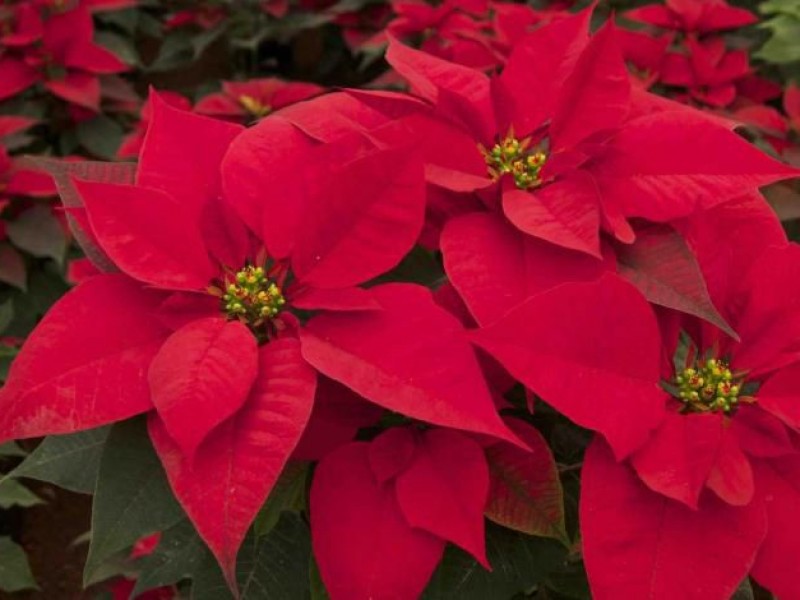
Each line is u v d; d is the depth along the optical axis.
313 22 1.81
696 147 0.60
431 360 0.54
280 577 0.66
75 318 0.56
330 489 0.58
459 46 1.13
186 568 0.71
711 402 0.60
